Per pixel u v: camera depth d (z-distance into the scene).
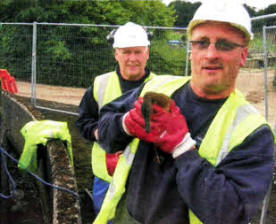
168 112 1.44
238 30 1.43
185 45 7.32
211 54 1.43
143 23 17.53
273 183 4.28
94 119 3.34
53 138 3.98
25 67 10.04
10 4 15.66
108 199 1.75
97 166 3.20
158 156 1.55
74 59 8.94
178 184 1.41
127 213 1.76
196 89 1.59
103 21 15.96
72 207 2.45
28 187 4.71
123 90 3.19
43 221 3.89
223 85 1.48
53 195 2.75
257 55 3.65
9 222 3.89
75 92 9.12
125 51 3.07
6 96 6.69
